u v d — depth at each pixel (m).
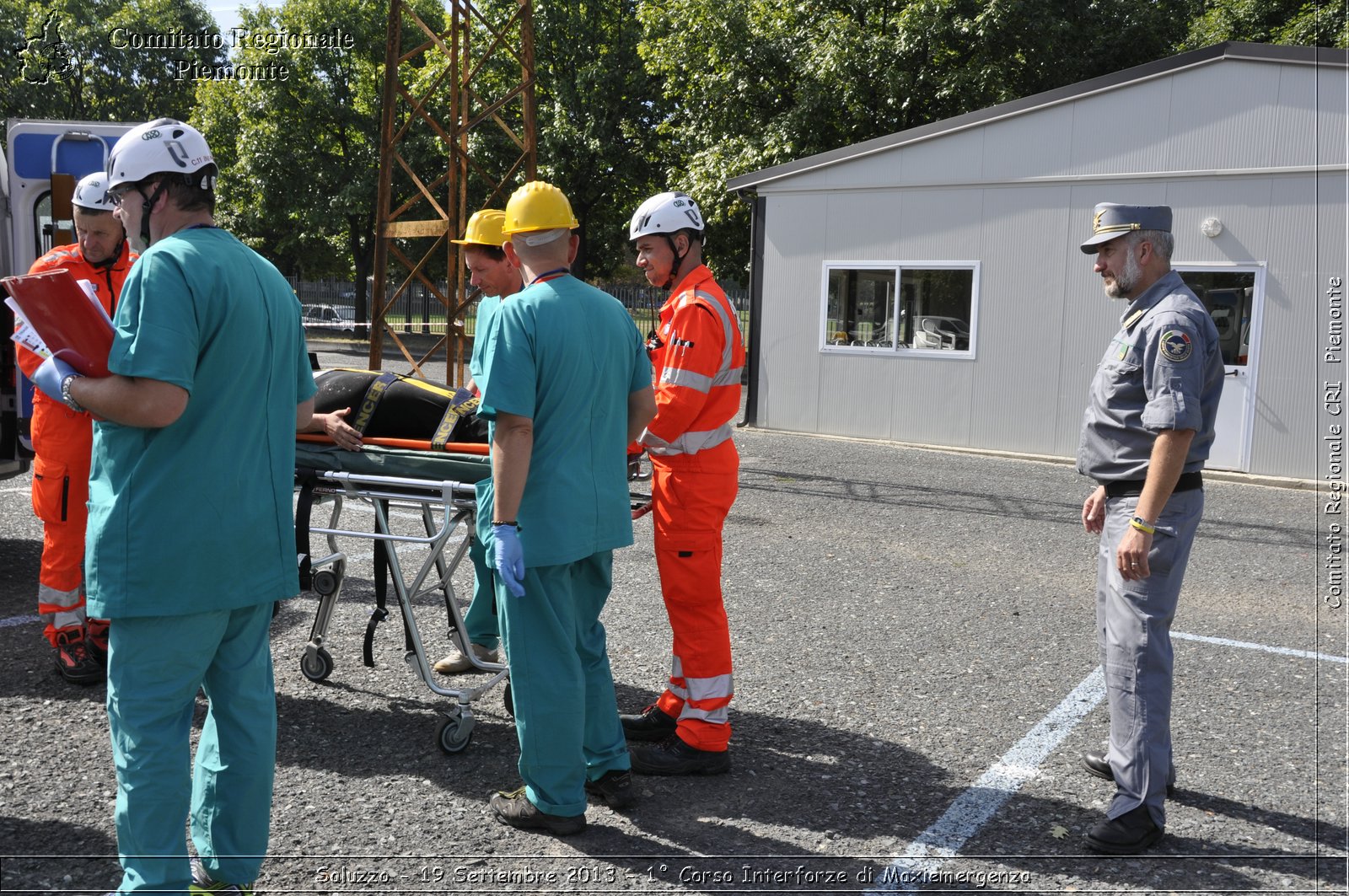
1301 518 8.22
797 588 5.89
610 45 26.69
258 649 2.55
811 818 3.16
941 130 11.30
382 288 10.95
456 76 10.69
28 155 6.27
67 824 2.97
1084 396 10.81
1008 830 3.11
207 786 2.49
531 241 2.99
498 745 3.66
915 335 11.85
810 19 20.17
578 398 2.96
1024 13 17.80
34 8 37.91
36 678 4.14
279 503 2.52
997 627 5.18
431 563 3.52
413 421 3.79
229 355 2.35
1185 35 20.86
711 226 21.28
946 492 9.06
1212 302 10.14
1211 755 3.68
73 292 2.20
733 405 3.48
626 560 6.47
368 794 3.26
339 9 29.91
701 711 3.43
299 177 31.20
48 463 3.95
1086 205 10.64
